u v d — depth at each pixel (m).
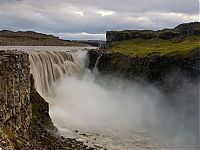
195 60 67.75
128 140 49.72
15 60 35.09
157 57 78.00
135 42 140.50
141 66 83.19
